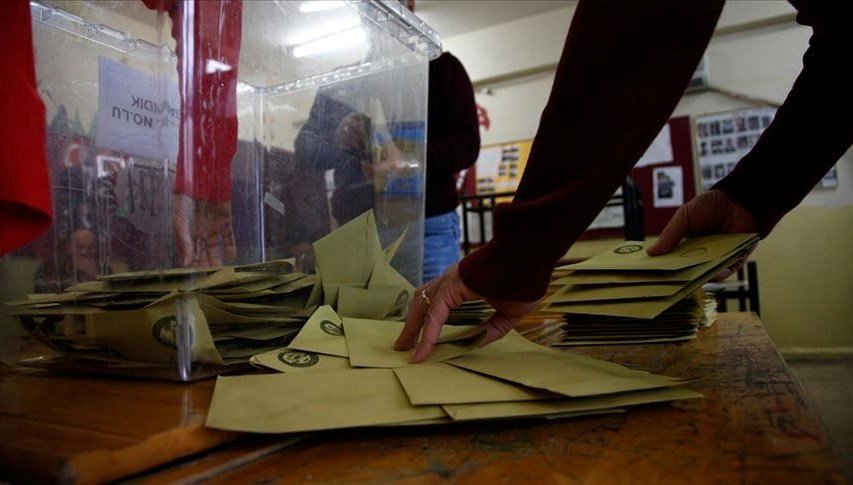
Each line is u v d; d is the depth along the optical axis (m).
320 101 0.78
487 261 0.46
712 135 3.55
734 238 0.65
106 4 0.61
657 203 3.69
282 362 0.50
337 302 0.66
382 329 0.62
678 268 0.62
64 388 0.51
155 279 0.52
